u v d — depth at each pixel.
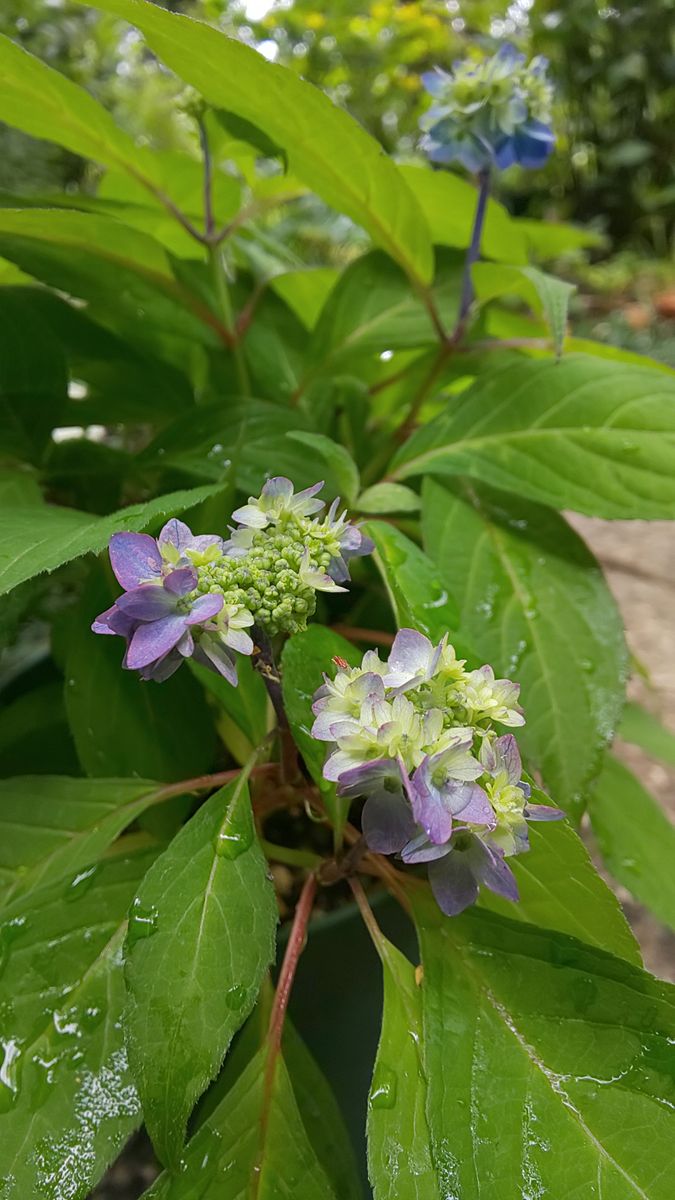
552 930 0.19
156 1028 0.16
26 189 0.54
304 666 0.20
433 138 0.28
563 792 0.23
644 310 1.38
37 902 0.20
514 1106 0.16
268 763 0.24
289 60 1.14
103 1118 0.18
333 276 0.36
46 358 0.28
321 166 0.27
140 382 0.32
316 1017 0.25
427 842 0.14
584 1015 0.18
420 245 0.29
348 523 0.19
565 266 1.53
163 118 0.83
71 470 0.29
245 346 0.35
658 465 0.24
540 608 0.25
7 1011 0.19
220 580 0.15
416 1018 0.19
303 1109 0.21
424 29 1.24
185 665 0.27
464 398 0.28
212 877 0.18
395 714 0.14
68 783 0.23
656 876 0.27
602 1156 0.16
